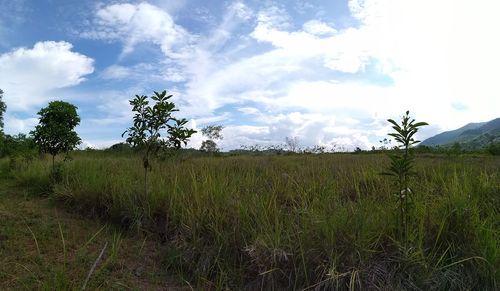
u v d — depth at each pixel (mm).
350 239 4258
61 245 5547
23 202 8320
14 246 5387
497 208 5527
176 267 4996
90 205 7520
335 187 6738
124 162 11852
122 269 4828
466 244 4348
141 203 6766
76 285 4133
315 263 4238
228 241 4883
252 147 24938
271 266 4297
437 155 21094
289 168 10773
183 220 5613
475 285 4047
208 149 24812
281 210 5430
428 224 4695
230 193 6129
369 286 3969
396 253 4270
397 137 4484
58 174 9961
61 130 10367
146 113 6812
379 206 5156
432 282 4008
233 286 4418
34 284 4133
